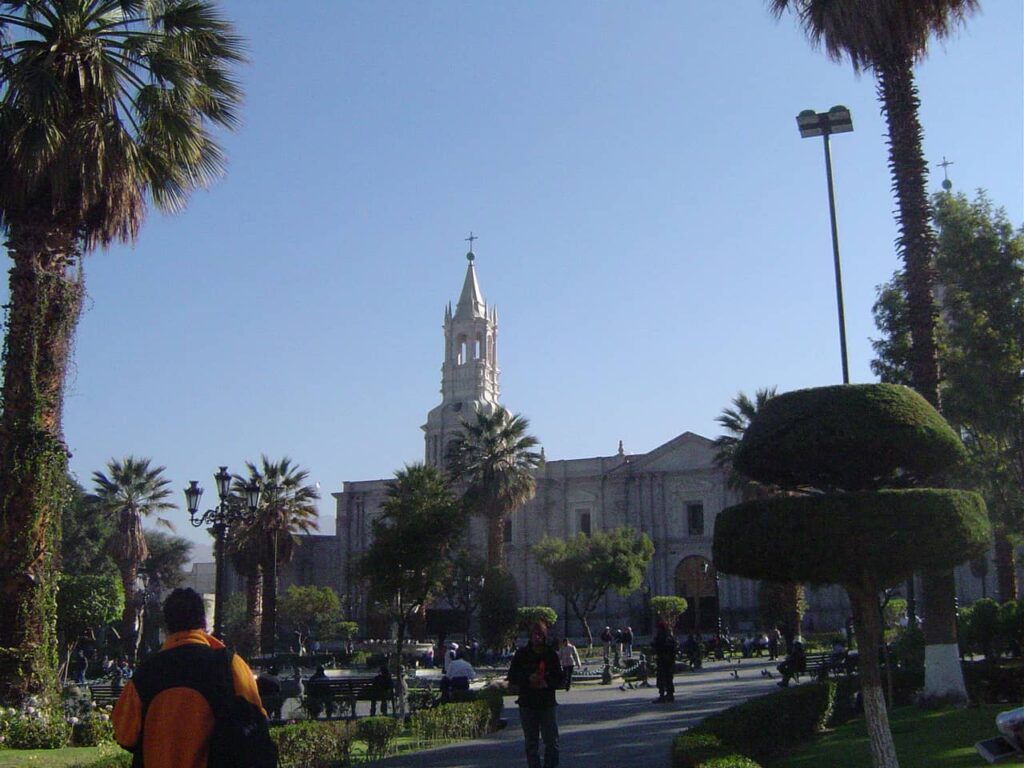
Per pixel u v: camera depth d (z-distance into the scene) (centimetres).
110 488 6291
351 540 8812
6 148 1977
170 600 596
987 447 2450
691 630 7600
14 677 1905
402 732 2064
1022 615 2602
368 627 7331
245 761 554
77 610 4016
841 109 2348
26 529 1944
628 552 6575
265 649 5200
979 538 1153
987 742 1073
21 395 1969
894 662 2808
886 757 1162
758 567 1170
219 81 2220
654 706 2622
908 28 2056
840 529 1116
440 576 2947
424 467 3131
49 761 1611
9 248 2034
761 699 1659
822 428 1198
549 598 8119
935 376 2080
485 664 5284
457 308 8956
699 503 7894
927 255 2114
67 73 2012
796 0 2166
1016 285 2408
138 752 555
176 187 2223
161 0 2156
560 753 1683
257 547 5609
